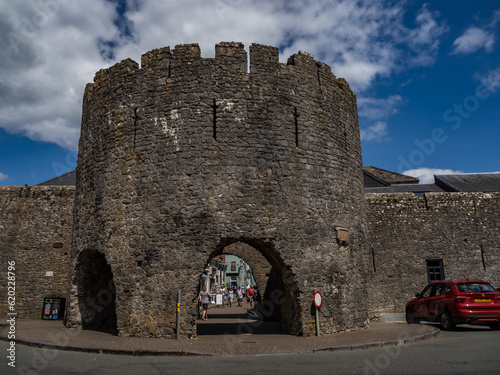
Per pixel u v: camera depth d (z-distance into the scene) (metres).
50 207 19.44
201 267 11.10
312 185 12.42
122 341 10.20
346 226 13.06
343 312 12.15
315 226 12.17
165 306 11.02
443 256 19.27
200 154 11.68
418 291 18.84
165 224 11.48
